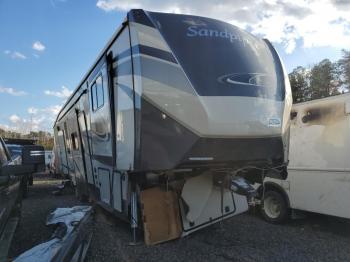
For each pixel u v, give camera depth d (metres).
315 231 6.99
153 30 5.09
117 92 5.68
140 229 5.90
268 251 5.67
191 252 5.52
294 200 7.25
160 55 4.99
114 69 5.83
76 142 10.31
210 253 5.50
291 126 7.41
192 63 5.11
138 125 4.84
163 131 4.86
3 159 5.08
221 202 5.99
